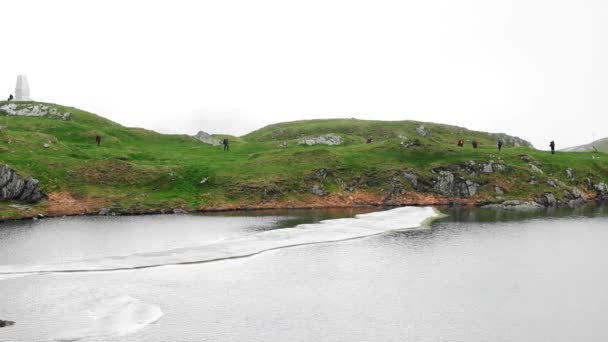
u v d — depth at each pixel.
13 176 87.38
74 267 51.44
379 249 64.12
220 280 49.22
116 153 118.75
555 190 122.88
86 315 38.59
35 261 53.41
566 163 138.12
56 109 159.75
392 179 117.44
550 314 41.75
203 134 167.38
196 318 39.19
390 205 112.00
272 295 45.22
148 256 56.81
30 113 158.00
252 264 55.44
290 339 35.94
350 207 107.31
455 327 38.75
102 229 73.94
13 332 35.00
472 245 67.69
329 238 70.12
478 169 123.81
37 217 84.75
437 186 118.69
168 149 138.88
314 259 58.31
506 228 81.94
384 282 49.88
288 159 122.44
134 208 93.25
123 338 34.88
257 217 89.88
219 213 95.31
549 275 53.47
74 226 76.38
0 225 76.31
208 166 115.00
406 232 76.44
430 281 50.53
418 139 134.75
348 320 39.78
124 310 40.00
